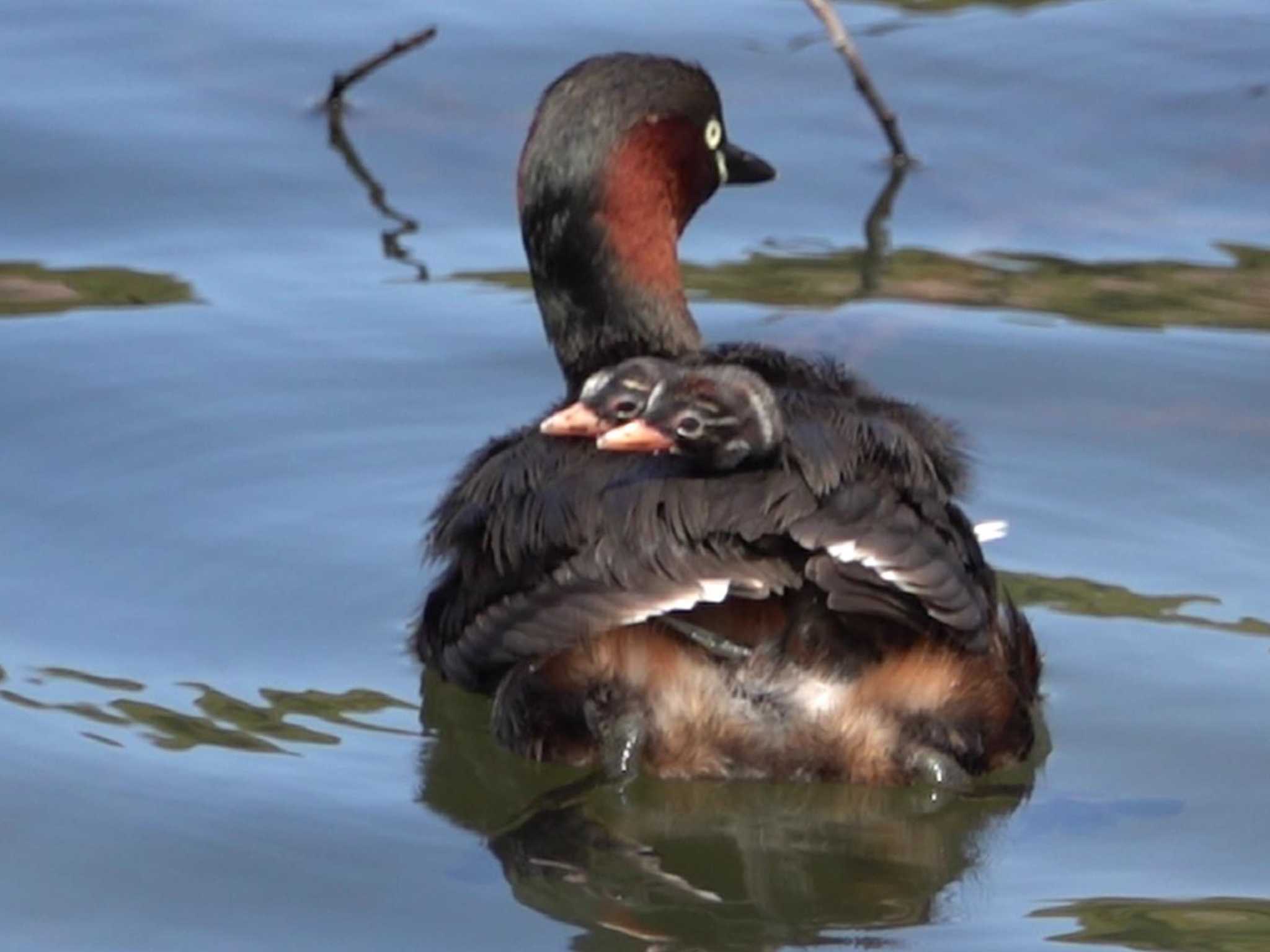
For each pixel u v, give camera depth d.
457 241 15.74
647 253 12.51
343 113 17.05
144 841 10.44
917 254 15.68
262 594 12.31
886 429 10.52
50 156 16.44
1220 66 17.66
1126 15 18.38
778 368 11.15
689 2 18.48
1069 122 17.08
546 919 9.99
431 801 10.80
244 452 13.45
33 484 13.16
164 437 13.56
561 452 10.91
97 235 15.70
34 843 10.42
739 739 10.30
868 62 17.72
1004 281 15.33
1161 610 12.03
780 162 16.61
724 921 10.01
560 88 12.44
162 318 14.77
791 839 10.49
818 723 10.27
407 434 13.63
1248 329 14.66
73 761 10.96
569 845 10.45
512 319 14.83
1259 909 9.89
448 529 11.37
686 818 10.52
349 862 10.36
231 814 10.63
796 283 15.32
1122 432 13.57
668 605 9.95
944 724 10.38
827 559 9.88
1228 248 15.66
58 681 11.58
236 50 17.80
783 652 10.27
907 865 10.42
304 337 14.60
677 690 10.31
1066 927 9.81
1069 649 11.73
